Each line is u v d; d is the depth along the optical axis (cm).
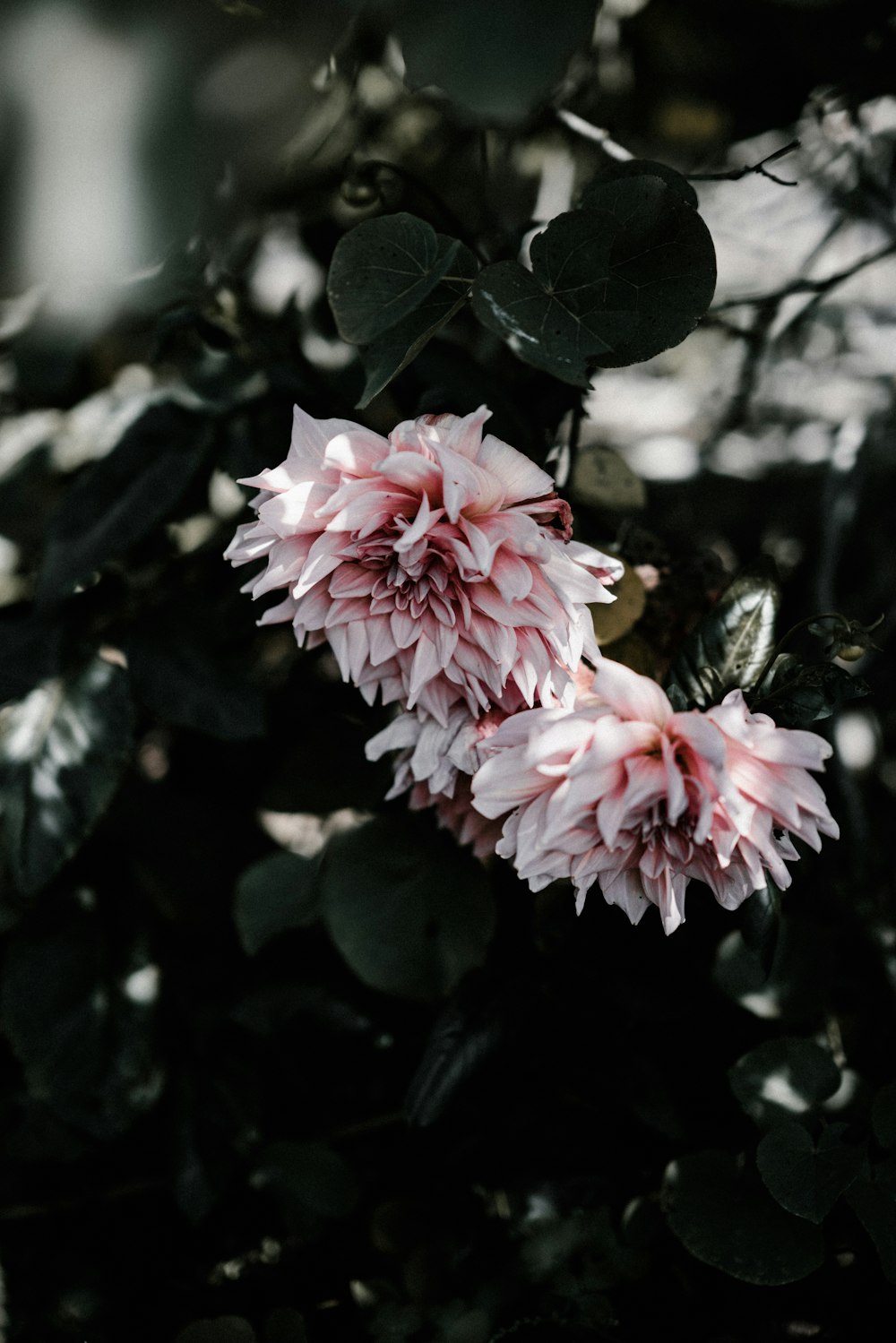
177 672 83
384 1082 92
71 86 49
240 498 91
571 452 76
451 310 61
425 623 60
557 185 85
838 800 90
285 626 87
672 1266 82
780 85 74
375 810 84
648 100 75
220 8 51
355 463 59
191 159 50
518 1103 86
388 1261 88
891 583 104
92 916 88
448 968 79
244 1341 80
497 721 63
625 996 80
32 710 82
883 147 91
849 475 94
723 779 56
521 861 60
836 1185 71
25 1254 89
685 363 111
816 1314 80
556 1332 80
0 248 49
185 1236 90
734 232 98
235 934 92
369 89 89
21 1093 90
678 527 106
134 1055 85
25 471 93
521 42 53
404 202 87
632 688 59
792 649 94
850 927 87
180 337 95
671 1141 83
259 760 94
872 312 104
